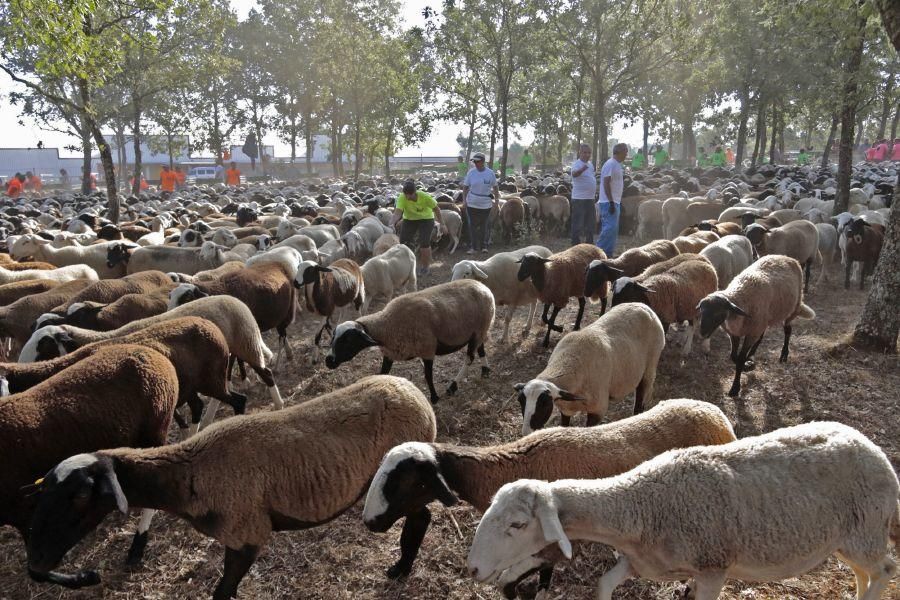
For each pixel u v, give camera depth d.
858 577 3.91
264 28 47.91
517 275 9.23
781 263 7.74
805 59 25.53
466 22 25.00
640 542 3.58
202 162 70.12
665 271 8.33
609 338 5.94
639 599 4.30
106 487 3.70
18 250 12.01
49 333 6.18
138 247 11.72
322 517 4.34
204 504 4.04
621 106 31.25
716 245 9.90
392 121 39.31
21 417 4.44
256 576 4.70
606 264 8.94
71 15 10.22
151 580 4.73
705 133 79.81
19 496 4.48
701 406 4.55
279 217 17.16
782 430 3.83
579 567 4.58
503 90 25.75
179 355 5.59
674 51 24.84
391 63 37.06
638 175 30.44
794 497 3.48
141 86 27.94
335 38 36.91
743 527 3.45
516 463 4.19
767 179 28.91
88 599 4.56
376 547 4.98
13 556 5.05
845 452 3.59
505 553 3.38
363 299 10.62
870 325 8.12
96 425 4.71
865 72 14.52
